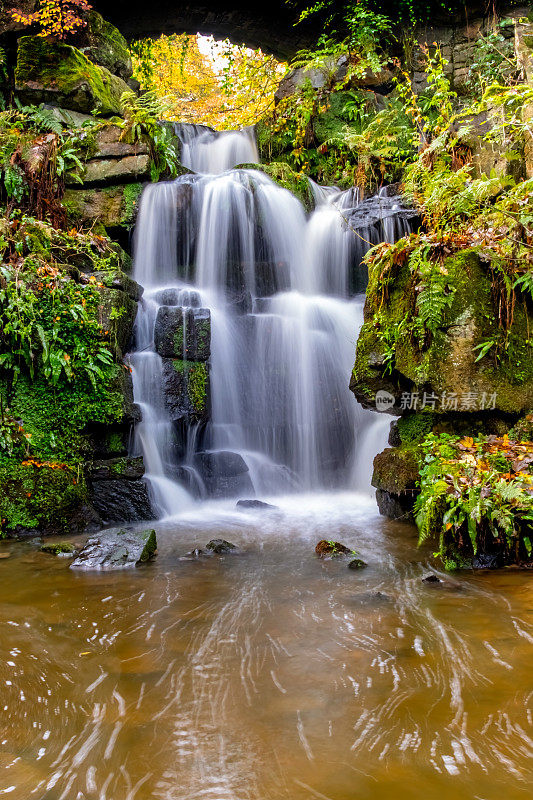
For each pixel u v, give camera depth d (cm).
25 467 569
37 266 620
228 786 192
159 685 263
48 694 255
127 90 1123
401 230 840
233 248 904
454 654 287
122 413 598
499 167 725
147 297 792
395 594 377
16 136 780
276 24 1488
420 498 476
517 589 380
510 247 533
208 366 729
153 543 485
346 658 286
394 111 1079
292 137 1188
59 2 1005
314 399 792
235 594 383
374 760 204
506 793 186
